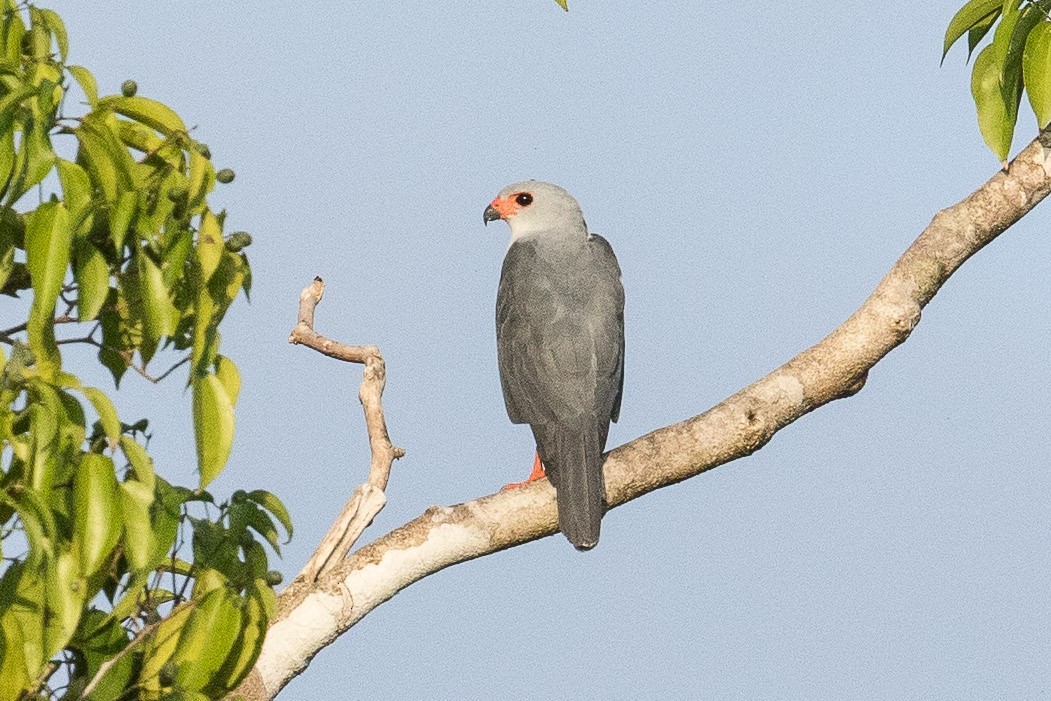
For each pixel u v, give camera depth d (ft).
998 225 36.60
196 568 25.84
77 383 21.79
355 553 33.24
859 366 35.78
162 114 24.06
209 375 24.23
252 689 31.40
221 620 23.84
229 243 24.39
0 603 21.72
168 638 24.70
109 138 22.30
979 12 34.99
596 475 35.76
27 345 21.85
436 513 33.99
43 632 21.70
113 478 21.45
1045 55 32.68
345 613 32.40
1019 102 34.78
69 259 22.86
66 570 21.33
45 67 22.22
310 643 32.09
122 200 22.00
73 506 22.27
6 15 22.67
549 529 35.32
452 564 34.04
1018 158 36.86
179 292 24.57
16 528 22.24
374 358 35.86
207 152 23.72
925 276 36.19
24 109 21.18
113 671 24.79
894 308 35.86
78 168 21.95
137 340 26.05
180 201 23.58
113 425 21.52
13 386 21.17
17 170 20.97
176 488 25.09
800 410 36.04
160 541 23.80
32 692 22.91
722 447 35.76
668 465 36.11
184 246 22.95
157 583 26.25
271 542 26.43
